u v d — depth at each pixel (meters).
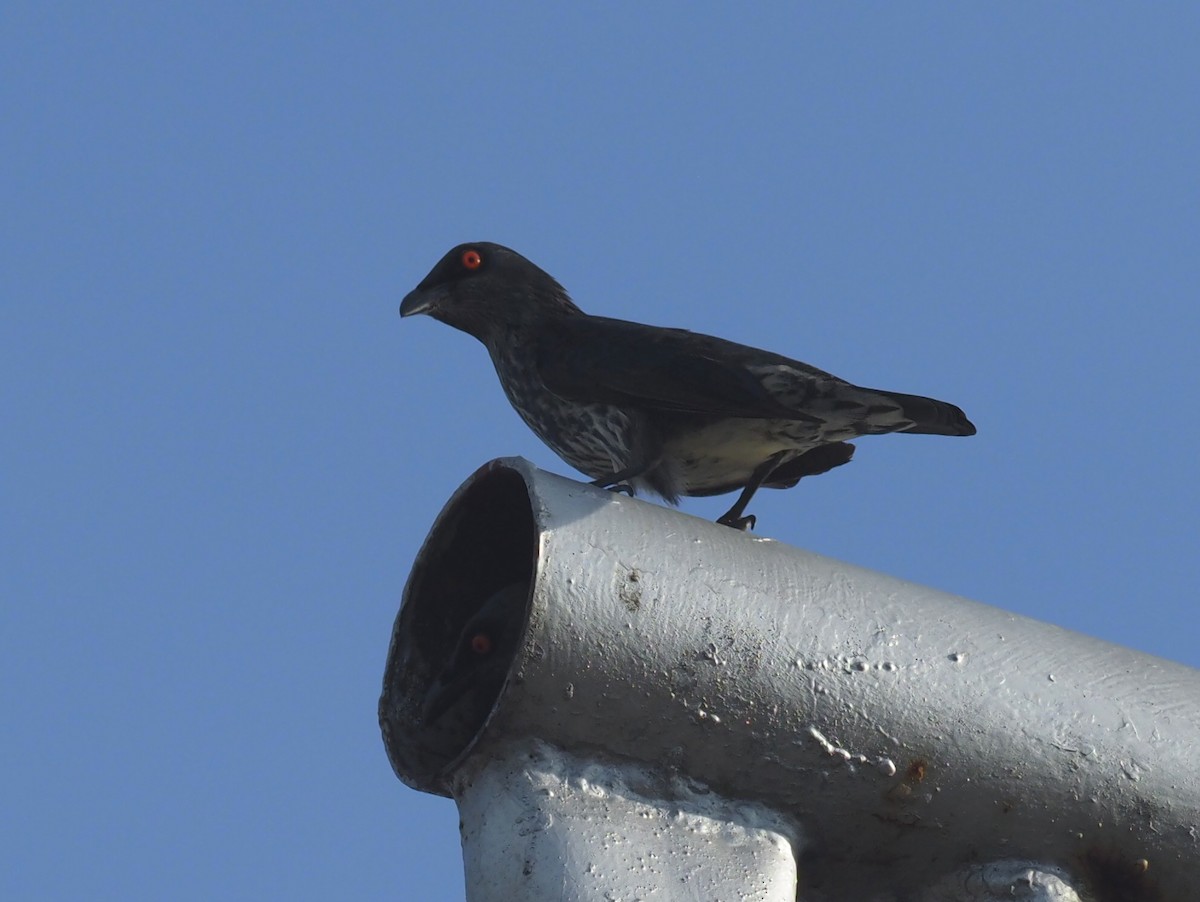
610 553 6.46
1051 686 6.73
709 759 6.34
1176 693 6.89
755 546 6.84
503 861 6.00
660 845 6.08
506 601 7.47
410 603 7.45
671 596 6.41
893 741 6.46
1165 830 6.62
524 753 6.27
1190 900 6.64
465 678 7.34
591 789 6.20
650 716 6.29
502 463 6.93
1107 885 6.66
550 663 6.23
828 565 6.88
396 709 7.33
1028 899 6.48
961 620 6.85
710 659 6.36
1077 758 6.61
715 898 5.91
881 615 6.72
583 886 5.85
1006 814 6.56
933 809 6.53
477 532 7.42
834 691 6.45
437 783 6.76
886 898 6.66
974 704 6.58
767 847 6.21
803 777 6.40
